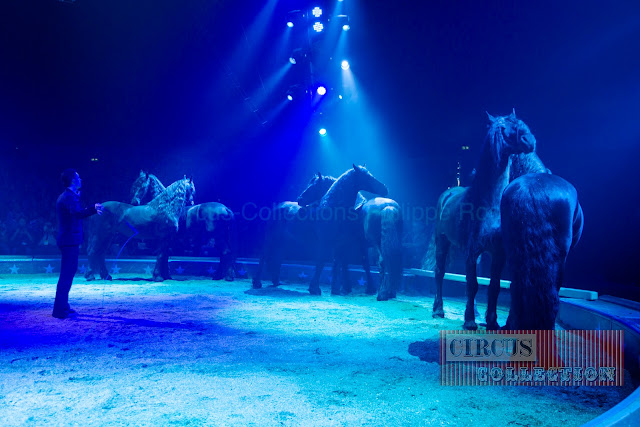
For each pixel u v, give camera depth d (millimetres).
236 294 8758
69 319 6188
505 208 3600
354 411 3000
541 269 3299
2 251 13586
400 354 4492
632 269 9867
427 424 2793
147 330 5578
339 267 8656
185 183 10602
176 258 12641
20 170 15750
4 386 3508
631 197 9945
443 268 6488
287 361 4258
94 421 2826
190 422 2811
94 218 10484
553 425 2777
